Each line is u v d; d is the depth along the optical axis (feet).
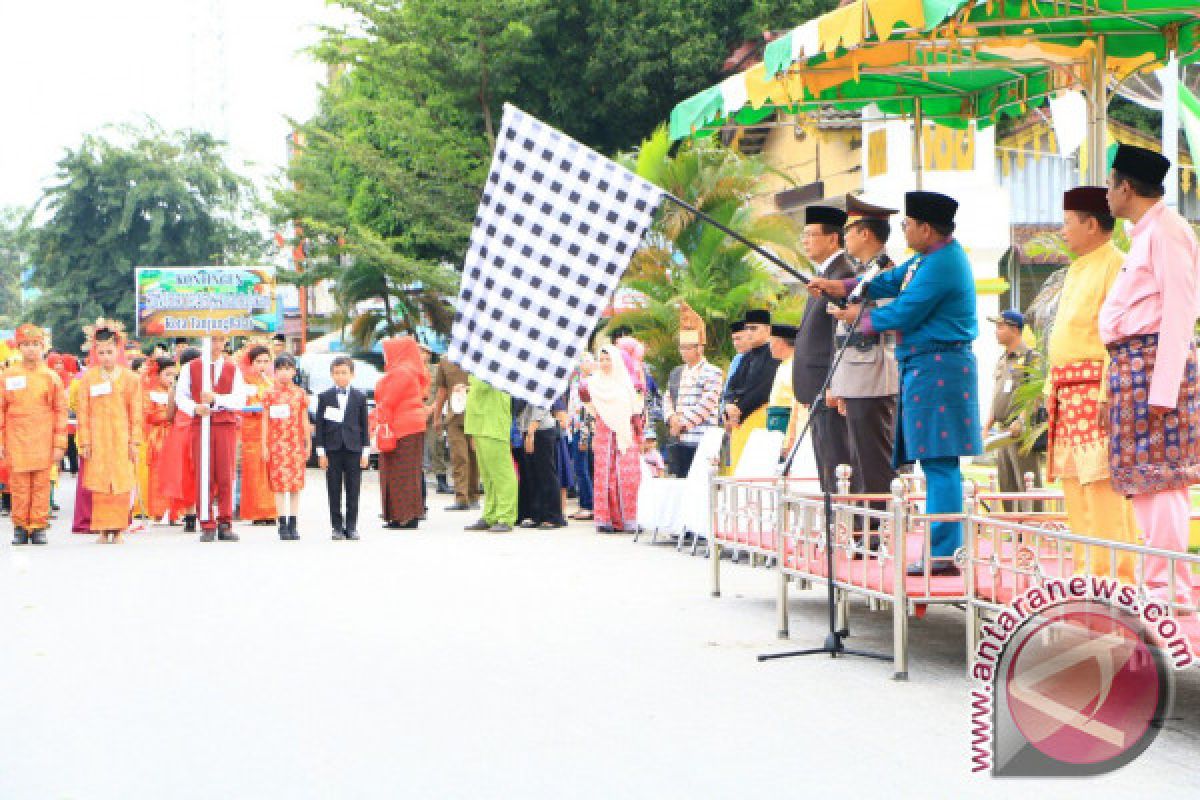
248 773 19.08
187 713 22.59
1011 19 31.42
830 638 27.22
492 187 30.32
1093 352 23.91
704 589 36.27
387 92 96.53
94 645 28.60
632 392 52.21
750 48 90.33
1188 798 17.58
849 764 19.25
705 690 24.06
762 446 39.65
